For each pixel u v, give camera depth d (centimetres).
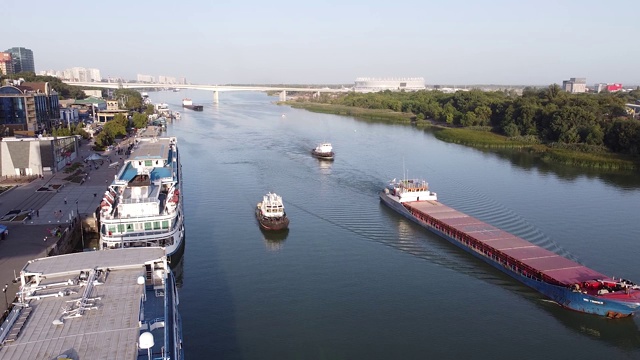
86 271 4631
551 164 17412
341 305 7006
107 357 3416
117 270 4756
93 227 9962
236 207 11619
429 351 5950
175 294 4947
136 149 13300
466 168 16300
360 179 14550
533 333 6388
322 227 10281
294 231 10019
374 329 6400
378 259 8650
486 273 8112
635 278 7819
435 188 13400
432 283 7738
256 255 8756
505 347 6066
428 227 10125
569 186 13888
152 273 4884
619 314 6406
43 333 3678
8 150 13738
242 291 7381
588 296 6512
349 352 5897
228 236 9681
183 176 14862
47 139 14075
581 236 9644
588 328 6562
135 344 3578
